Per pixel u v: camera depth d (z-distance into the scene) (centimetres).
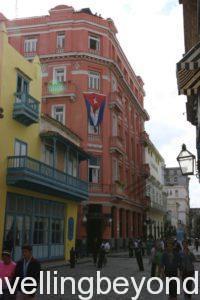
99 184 4106
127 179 5134
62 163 3228
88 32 4319
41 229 2830
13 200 2489
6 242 2266
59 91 4153
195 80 658
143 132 6047
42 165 2648
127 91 5209
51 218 2997
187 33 1435
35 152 2802
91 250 3966
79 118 4122
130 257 3694
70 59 4238
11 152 2488
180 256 1110
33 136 2780
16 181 2395
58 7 4353
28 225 2650
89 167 4119
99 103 3788
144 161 6197
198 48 607
